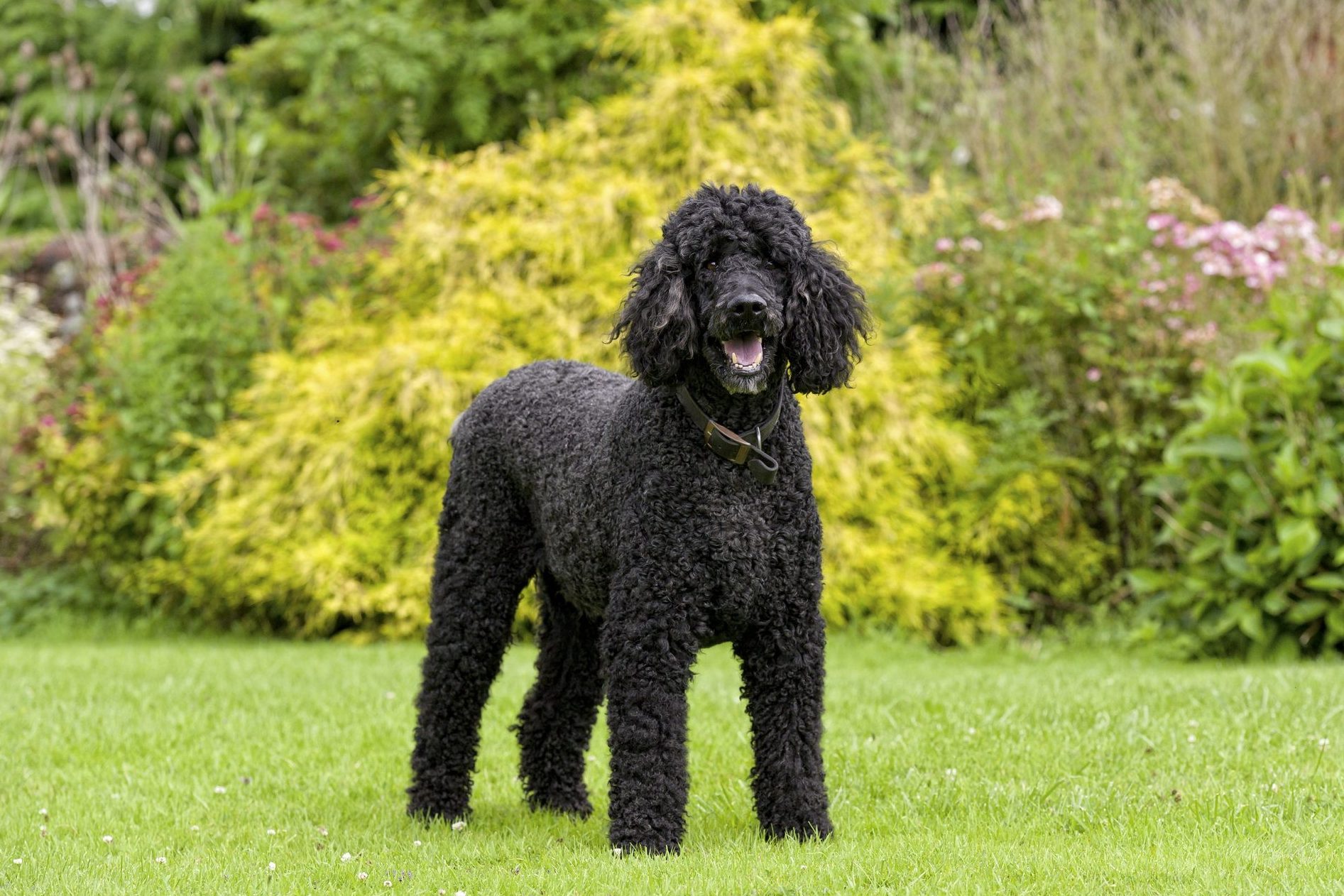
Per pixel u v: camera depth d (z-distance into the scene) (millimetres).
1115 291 9453
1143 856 3824
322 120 14242
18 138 14484
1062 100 12328
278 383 9602
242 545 9367
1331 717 5438
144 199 13508
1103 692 6301
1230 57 12148
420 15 13656
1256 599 8211
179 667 7934
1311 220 9641
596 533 4270
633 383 4477
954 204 10414
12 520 11000
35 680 7406
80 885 3910
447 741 4805
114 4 19109
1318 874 3623
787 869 3785
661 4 10734
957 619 9086
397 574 9086
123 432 9969
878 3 14023
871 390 9141
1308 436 8094
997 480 9367
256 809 4895
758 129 9742
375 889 3900
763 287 3977
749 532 4023
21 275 13781
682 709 4074
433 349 9062
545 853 4242
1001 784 4812
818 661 4184
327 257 10523
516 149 10578
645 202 9219
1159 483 8594
